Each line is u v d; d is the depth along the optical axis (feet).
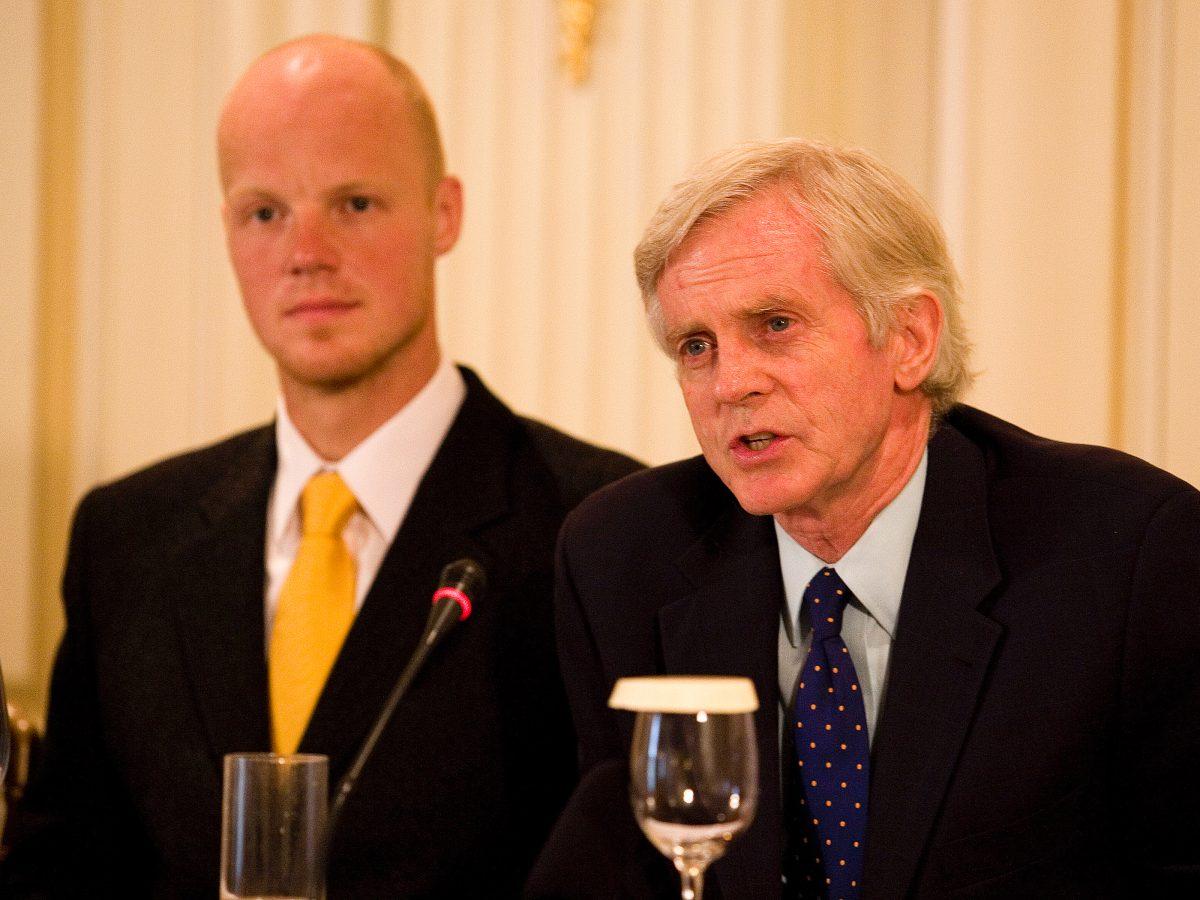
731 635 19.36
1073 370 34.37
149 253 42.01
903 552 19.03
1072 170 34.53
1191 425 33.42
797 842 18.34
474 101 39.60
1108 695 17.70
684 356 18.24
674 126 38.19
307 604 26.03
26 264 42.19
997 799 17.46
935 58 36.35
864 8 37.32
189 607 26.58
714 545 20.48
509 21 39.50
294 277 26.30
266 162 26.43
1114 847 18.19
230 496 27.68
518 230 39.24
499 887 24.34
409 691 24.91
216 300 41.34
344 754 24.61
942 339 18.80
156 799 25.46
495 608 25.46
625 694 14.24
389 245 26.63
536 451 27.76
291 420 27.76
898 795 17.69
